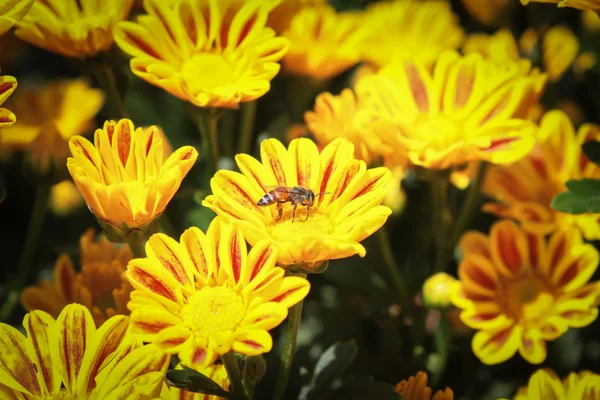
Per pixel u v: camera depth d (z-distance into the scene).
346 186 0.32
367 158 0.37
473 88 0.37
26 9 0.33
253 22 0.36
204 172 0.42
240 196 0.32
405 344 0.39
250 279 0.31
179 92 0.35
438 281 0.37
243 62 0.35
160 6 0.35
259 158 0.42
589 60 0.48
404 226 0.42
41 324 0.32
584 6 0.34
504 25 0.48
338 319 0.40
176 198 0.39
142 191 0.32
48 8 0.37
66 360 0.32
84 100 0.46
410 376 0.36
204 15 0.36
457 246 0.41
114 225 0.33
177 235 0.39
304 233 0.32
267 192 0.32
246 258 0.31
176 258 0.31
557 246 0.38
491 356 0.36
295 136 0.42
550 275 0.38
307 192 0.32
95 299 0.36
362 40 0.44
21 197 0.46
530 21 0.46
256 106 0.42
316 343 0.40
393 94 0.37
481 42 0.47
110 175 0.32
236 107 0.36
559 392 0.33
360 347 0.40
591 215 0.38
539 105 0.46
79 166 0.32
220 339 0.30
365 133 0.36
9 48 0.51
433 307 0.37
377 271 0.40
